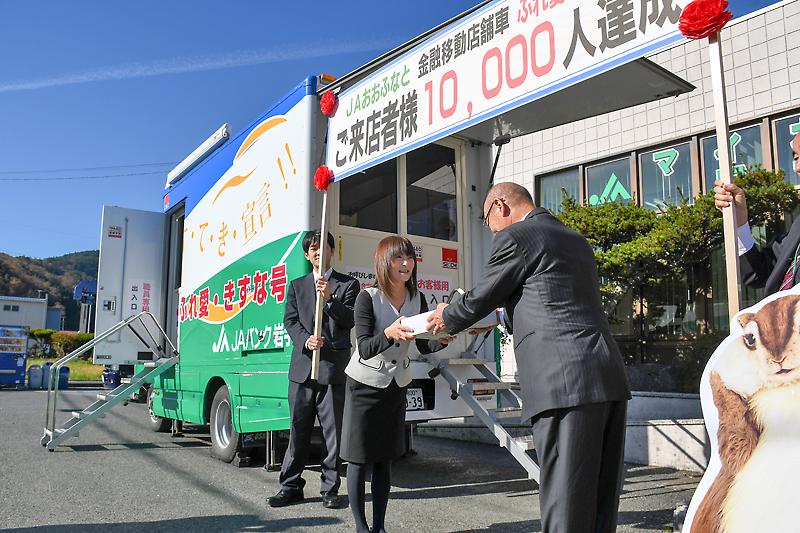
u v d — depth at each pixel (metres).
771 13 6.70
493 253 2.12
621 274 6.43
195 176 6.27
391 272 2.82
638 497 3.85
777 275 2.12
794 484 1.51
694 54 7.37
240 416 4.67
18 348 16.64
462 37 2.95
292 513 3.43
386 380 2.72
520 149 9.35
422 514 3.46
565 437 1.89
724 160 1.87
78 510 3.48
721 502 1.67
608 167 8.27
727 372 1.78
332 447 3.58
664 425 4.81
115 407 10.00
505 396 4.36
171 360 6.15
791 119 6.53
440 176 5.21
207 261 5.61
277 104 4.58
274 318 4.27
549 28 2.52
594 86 3.86
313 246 3.71
